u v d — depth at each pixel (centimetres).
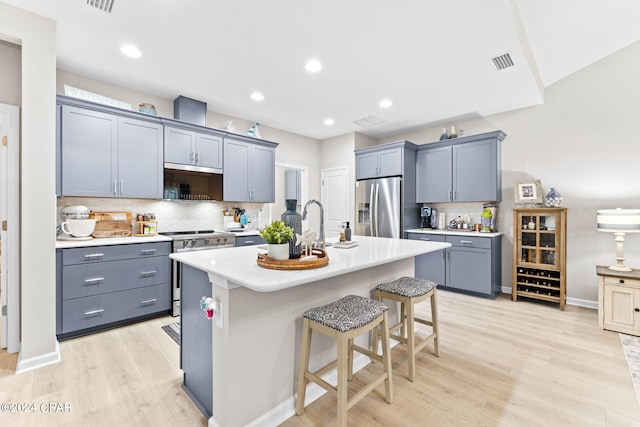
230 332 135
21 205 212
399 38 225
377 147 461
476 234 370
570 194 344
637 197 305
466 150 401
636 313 256
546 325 281
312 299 176
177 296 302
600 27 265
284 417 157
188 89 327
